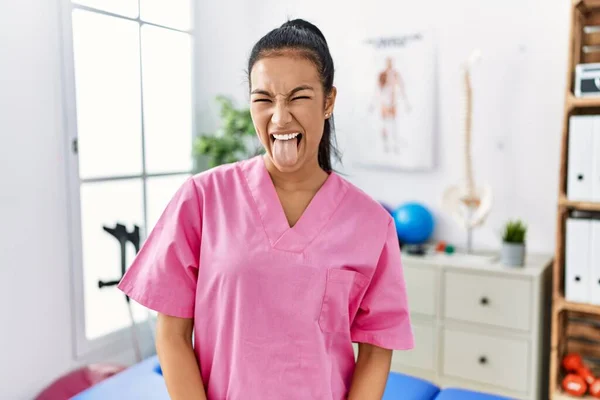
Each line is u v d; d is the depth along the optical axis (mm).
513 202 2457
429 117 2574
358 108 2746
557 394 2068
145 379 1754
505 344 2182
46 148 2045
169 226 951
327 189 991
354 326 1031
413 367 2377
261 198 955
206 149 2602
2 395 1930
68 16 2102
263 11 2949
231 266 895
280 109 852
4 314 1926
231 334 902
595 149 1962
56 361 2123
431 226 2508
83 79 2234
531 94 2379
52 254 2086
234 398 905
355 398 978
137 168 2504
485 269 2193
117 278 2314
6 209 1914
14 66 1919
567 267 2047
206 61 2871
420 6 2566
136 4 2461
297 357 901
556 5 2301
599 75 1930
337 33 2771
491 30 2432
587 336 2326
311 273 916
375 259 984
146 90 2543
